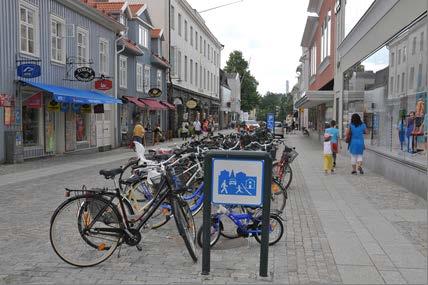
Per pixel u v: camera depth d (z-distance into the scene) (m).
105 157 19.42
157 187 5.88
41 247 6.15
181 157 8.27
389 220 7.64
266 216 5.06
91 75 19.09
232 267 5.42
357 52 17.45
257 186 5.05
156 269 5.34
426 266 5.37
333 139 15.07
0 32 15.09
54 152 19.22
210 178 5.11
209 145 11.62
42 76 17.64
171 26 37.38
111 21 23.89
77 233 5.47
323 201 9.38
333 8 24.56
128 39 28.12
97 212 5.52
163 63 34.06
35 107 17.19
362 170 14.16
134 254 5.89
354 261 5.57
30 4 16.75
